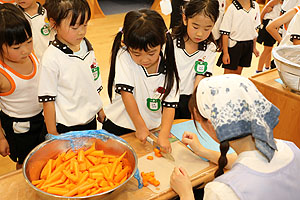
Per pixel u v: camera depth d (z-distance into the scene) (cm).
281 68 154
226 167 106
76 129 140
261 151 74
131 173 96
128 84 120
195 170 104
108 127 139
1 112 149
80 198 81
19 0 186
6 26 110
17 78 135
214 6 136
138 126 120
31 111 147
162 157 111
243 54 270
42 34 202
